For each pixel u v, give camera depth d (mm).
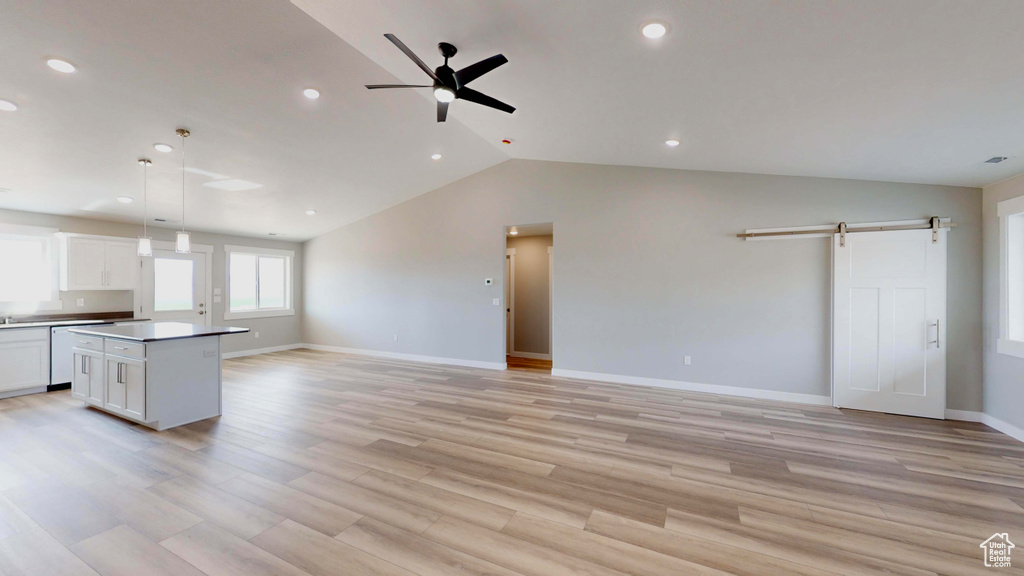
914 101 2494
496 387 5121
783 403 4453
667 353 5102
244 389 5000
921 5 1696
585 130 4059
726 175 4812
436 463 2936
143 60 2885
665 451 3164
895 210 4109
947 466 2910
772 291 4609
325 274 8008
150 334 3707
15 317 5113
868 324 4176
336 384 5262
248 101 3566
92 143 3803
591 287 5516
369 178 5781
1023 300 3545
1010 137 2785
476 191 6379
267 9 2600
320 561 1883
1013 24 1729
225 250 7293
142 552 1935
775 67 2375
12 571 1803
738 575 1809
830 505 2398
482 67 2441
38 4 2332
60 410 4148
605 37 2336
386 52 3014
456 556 1928
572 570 1840
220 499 2420
